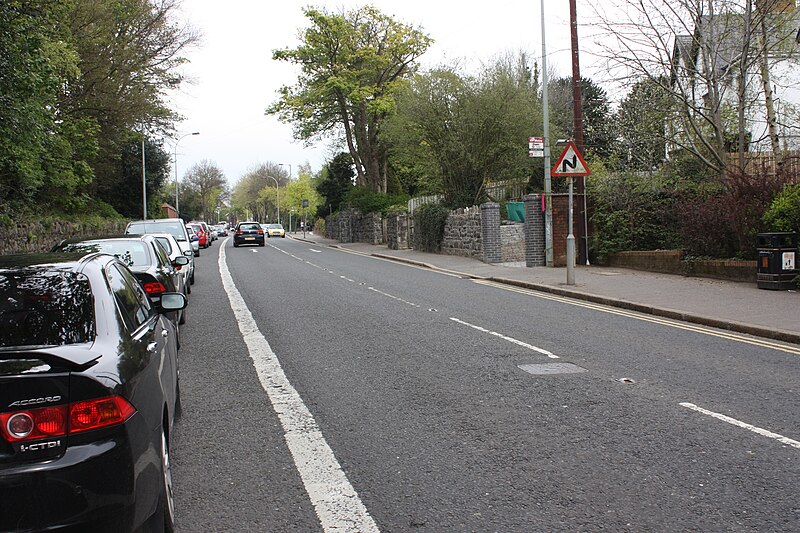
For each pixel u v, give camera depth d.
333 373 7.43
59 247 9.36
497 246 22.97
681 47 16.62
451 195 28.69
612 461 4.69
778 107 18.95
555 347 8.74
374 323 10.88
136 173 44.88
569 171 15.03
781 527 3.66
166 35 29.73
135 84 27.59
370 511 3.97
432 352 8.48
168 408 4.19
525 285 16.20
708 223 15.17
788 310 10.66
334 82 38.00
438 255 27.94
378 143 43.81
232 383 7.07
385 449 5.02
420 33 39.69
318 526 3.79
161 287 8.84
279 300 14.16
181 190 103.19
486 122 26.11
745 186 14.55
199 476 4.55
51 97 15.10
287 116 40.84
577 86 18.50
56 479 2.77
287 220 123.38
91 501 2.81
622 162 22.86
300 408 6.11
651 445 4.99
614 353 8.32
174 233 18.22
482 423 5.59
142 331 4.03
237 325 10.93
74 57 18.70
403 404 6.18
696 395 6.34
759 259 13.04
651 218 18.58
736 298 12.07
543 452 4.89
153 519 3.28
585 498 4.10
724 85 17.17
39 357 2.96
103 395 2.94
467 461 4.75
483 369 7.51
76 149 25.16
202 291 16.31
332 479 4.46
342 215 47.50
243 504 4.10
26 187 20.05
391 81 40.25
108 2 25.16
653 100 18.36
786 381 6.82
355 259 28.92
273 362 8.05
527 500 4.09
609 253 19.19
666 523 3.74
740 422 5.50
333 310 12.48
